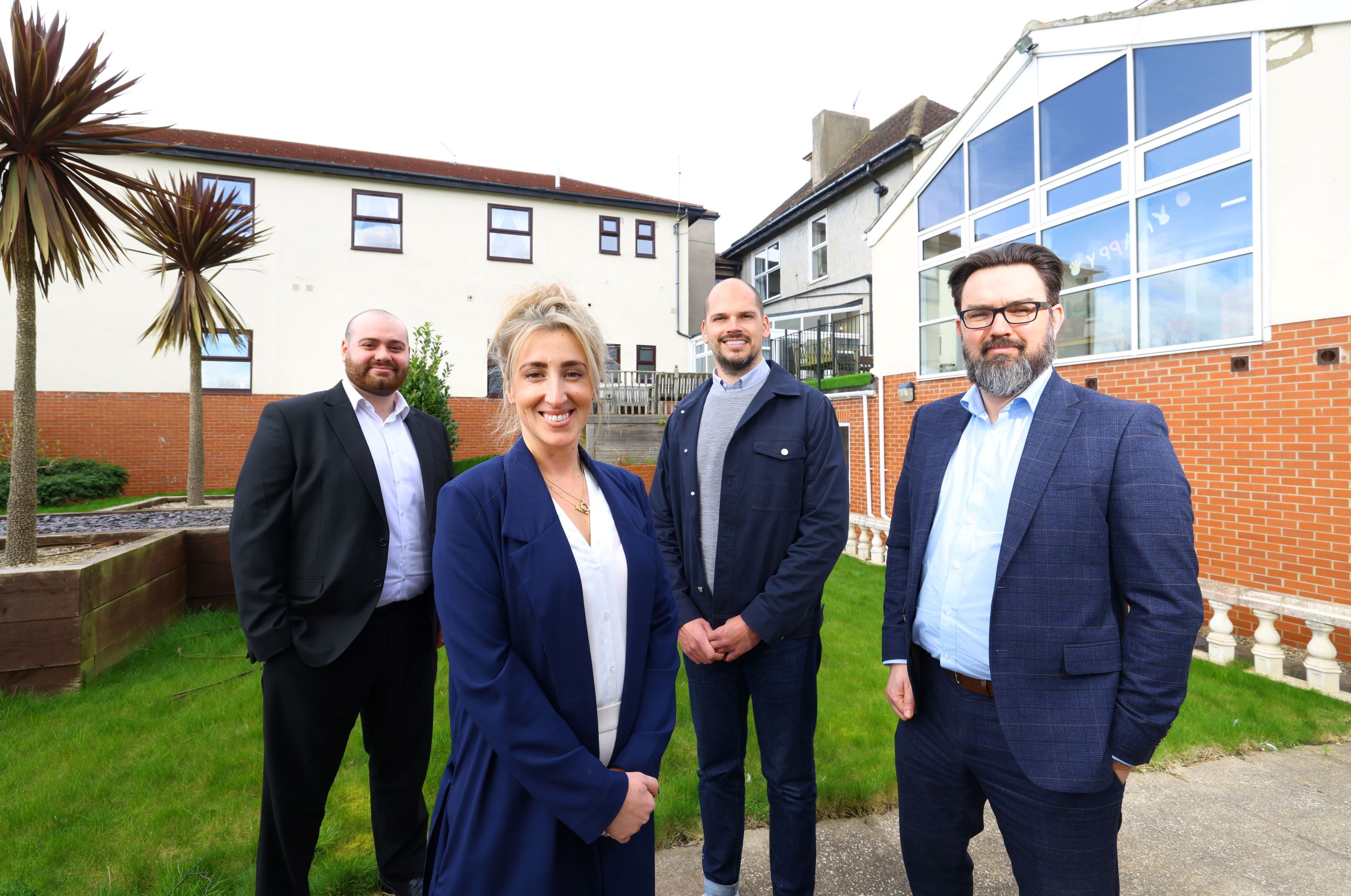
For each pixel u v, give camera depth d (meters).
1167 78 6.02
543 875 1.25
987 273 1.70
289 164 13.87
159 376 13.09
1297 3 4.99
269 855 2.06
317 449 2.19
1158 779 3.13
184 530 5.41
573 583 1.36
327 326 14.38
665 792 2.87
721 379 2.44
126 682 4.03
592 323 1.51
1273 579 5.14
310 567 2.13
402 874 2.24
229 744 3.23
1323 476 4.86
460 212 15.56
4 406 12.14
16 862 2.32
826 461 2.20
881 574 7.42
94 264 4.89
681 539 2.41
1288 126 5.06
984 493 1.71
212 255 7.38
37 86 4.36
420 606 2.33
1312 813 2.83
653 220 17.55
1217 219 5.59
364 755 3.19
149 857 2.36
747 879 2.40
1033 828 1.56
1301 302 4.98
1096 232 6.74
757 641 2.13
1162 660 1.40
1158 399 5.99
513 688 1.25
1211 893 2.33
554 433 1.43
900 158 13.35
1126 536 1.48
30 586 3.81
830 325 14.89
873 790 2.86
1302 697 3.97
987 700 1.64
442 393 11.28
